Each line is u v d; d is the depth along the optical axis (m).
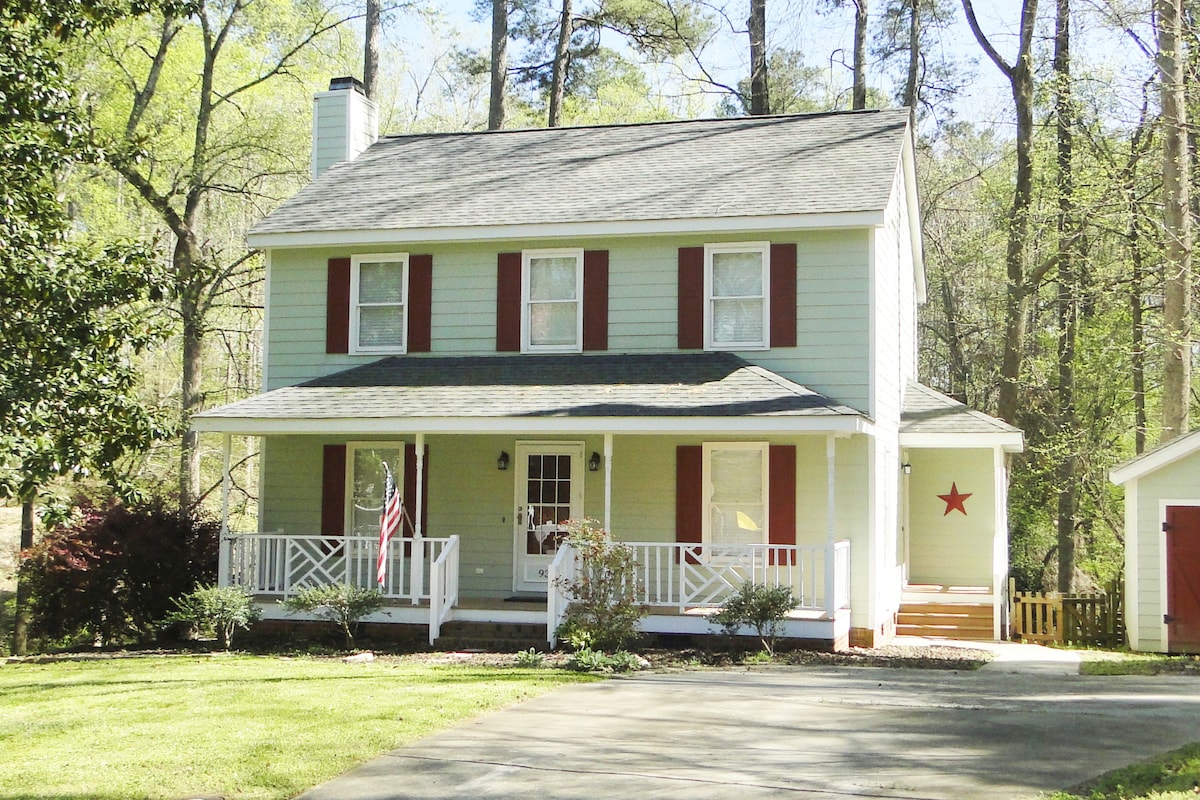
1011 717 10.66
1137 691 12.66
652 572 18.73
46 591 19.41
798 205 18.25
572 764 8.95
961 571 22.61
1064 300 28.75
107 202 30.03
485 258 19.98
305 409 17.78
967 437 20.50
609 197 19.75
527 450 19.44
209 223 36.69
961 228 34.97
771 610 15.77
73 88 12.95
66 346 12.07
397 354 20.20
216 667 15.24
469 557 19.48
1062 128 28.38
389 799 8.10
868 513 17.78
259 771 8.81
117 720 10.94
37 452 11.64
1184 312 21.84
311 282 20.59
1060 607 19.67
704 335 18.83
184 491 27.88
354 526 20.00
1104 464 29.58
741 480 18.50
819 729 10.16
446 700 11.53
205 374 40.44
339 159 23.30
